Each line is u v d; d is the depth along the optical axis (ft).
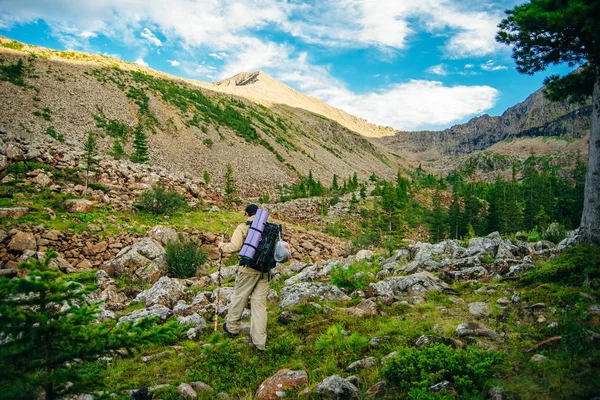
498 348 14.56
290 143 610.65
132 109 388.16
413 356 13.42
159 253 47.85
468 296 22.81
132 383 14.23
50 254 9.53
